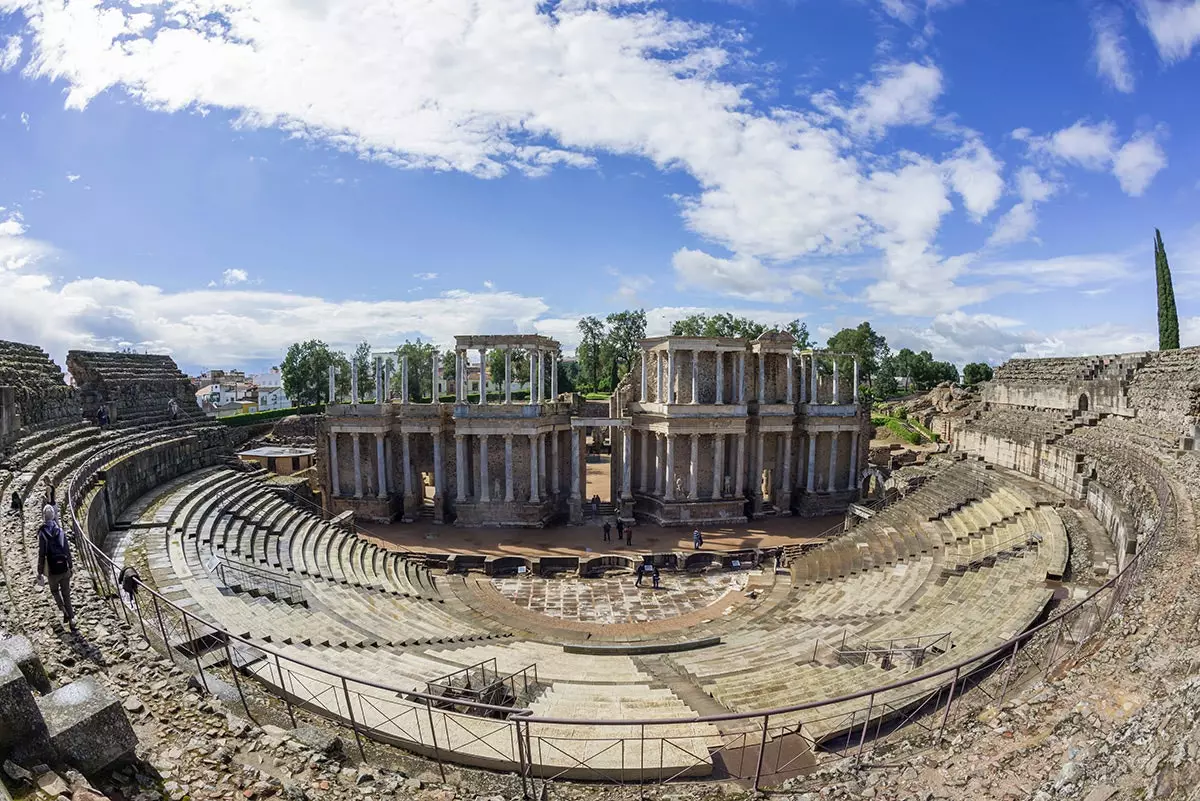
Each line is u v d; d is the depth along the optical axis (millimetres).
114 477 29875
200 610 20484
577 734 15914
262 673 16922
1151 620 13672
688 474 51094
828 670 19906
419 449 51938
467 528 48156
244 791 9953
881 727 16047
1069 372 51031
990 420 53062
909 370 139125
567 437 52531
